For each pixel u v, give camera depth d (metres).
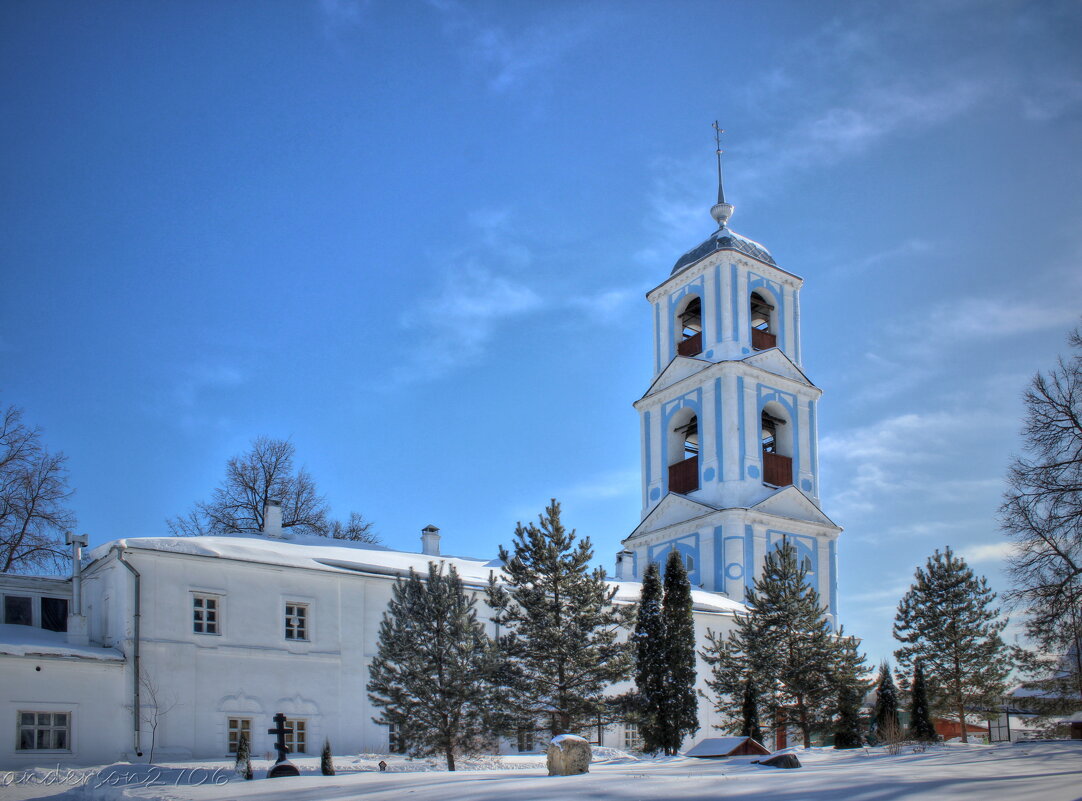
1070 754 23.23
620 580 49.28
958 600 40.81
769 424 55.25
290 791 18.67
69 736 27.23
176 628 29.83
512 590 30.80
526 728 28.92
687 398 54.94
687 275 56.62
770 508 51.06
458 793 16.19
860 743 33.41
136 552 29.78
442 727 26.64
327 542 39.69
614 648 30.03
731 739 27.19
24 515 42.47
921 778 16.69
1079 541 30.00
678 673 31.17
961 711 40.25
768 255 56.78
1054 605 29.89
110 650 28.97
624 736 38.25
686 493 53.50
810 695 33.78
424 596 27.56
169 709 28.98
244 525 52.06
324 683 32.28
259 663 31.06
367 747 32.59
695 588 49.03
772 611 34.91
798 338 56.78
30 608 32.22
